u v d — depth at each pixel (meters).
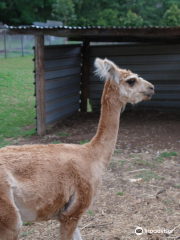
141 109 11.84
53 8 31.61
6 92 13.03
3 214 2.35
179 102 11.27
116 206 4.73
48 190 2.64
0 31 21.00
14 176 2.54
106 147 3.26
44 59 8.92
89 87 12.18
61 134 8.68
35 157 2.74
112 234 3.97
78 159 2.97
